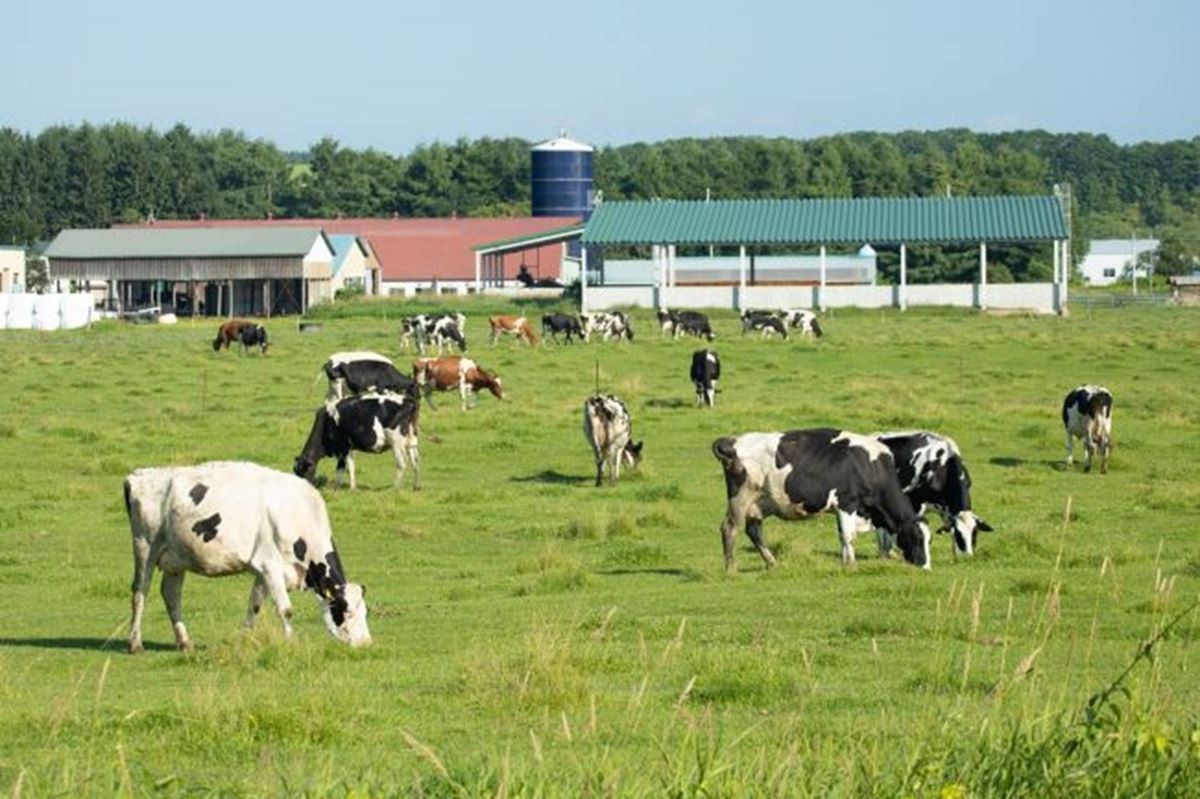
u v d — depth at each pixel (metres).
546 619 18.17
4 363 63.12
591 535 26.89
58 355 68.56
